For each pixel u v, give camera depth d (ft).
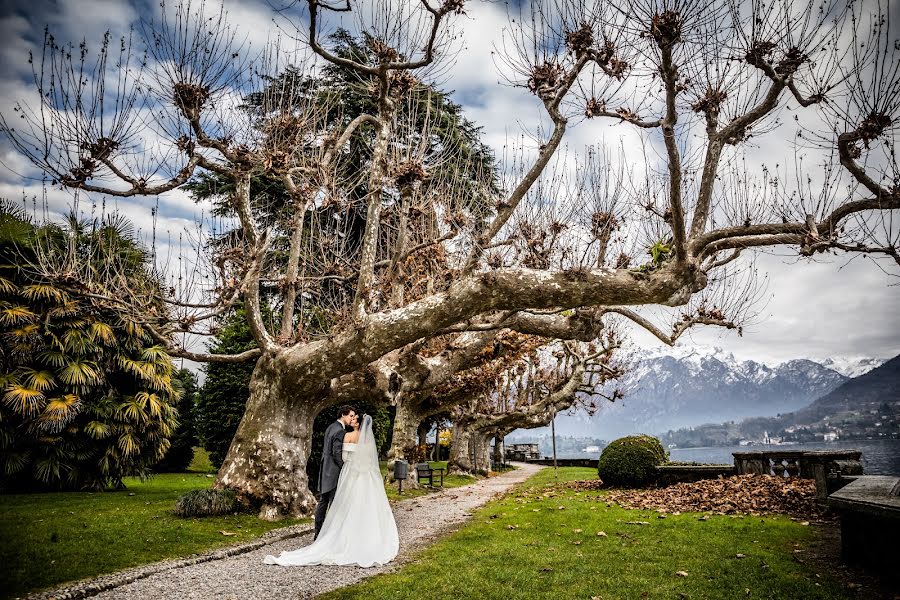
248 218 39.81
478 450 109.91
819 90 29.89
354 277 50.29
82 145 30.17
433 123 51.96
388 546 27.14
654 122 33.04
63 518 32.17
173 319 37.04
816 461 44.47
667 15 26.66
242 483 37.73
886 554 21.33
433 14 34.55
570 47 32.94
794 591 19.84
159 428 50.93
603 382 90.48
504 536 31.63
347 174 57.77
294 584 22.36
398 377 45.55
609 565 23.98
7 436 41.98
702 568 23.21
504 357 70.85
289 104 41.19
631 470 55.01
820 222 32.17
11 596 19.62
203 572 24.25
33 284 44.42
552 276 35.55
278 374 38.93
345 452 28.50
